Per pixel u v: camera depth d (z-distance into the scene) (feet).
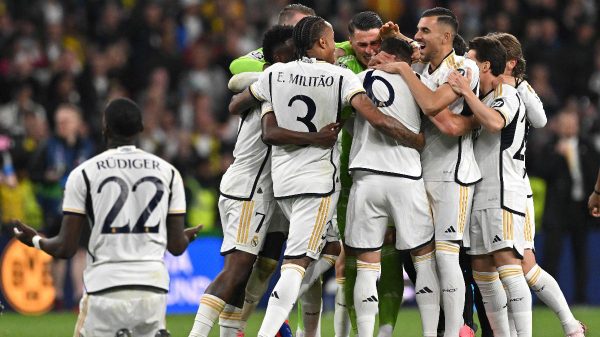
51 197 136.98
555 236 147.84
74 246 65.72
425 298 79.25
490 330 87.51
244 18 196.65
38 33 174.70
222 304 79.61
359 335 78.13
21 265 137.90
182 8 195.00
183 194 67.41
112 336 64.64
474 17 202.69
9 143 137.90
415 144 77.46
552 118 175.01
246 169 81.61
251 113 81.71
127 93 175.63
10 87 165.89
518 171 82.02
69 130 139.03
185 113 173.27
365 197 77.92
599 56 191.52
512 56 84.02
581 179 147.33
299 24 78.69
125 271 64.49
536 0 203.10
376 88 78.07
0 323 123.03
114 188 65.41
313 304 86.38
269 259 83.71
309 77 77.25
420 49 80.59
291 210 78.69
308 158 77.77
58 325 120.67
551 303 86.33
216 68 185.06
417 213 77.92
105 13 184.96
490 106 80.18
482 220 81.05
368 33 84.28
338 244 84.38
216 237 144.56
